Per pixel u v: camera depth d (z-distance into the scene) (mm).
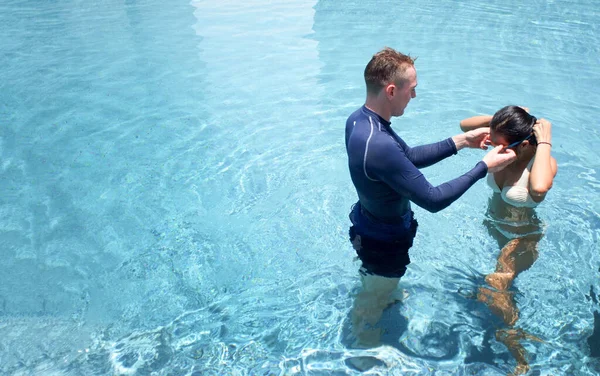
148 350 2873
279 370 2693
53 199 4195
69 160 4688
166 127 5164
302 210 3945
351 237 3365
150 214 3990
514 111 3219
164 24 7988
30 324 3074
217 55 6785
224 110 5449
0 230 3871
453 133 4859
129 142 4934
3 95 5867
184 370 2734
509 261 3254
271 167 4484
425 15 8008
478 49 6684
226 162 4582
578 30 7230
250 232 3754
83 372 2754
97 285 3361
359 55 6613
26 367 2799
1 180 4430
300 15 8203
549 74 5980
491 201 3504
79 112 5492
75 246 3705
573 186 4039
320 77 6078
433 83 5840
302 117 5242
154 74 6312
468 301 3035
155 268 3479
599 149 4547
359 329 2900
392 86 2885
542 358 2668
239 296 3213
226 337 2920
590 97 5453
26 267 3529
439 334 2836
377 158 2838
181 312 3125
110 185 4336
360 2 8727
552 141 4668
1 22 8234
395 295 3109
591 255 3316
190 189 4254
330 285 3238
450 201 2865
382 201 3053
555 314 2916
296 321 2994
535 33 7172
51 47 7195
